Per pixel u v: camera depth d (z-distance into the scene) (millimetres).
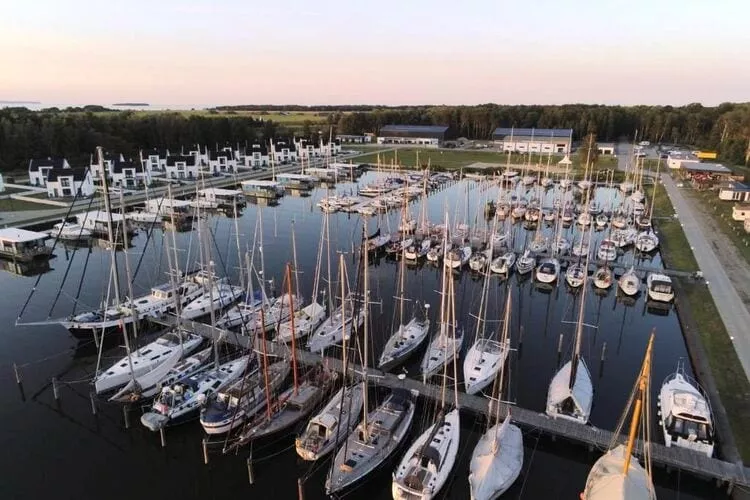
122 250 74750
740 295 53688
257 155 147125
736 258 66500
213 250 73750
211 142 164625
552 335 48000
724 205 95062
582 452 31375
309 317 47719
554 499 28031
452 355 40406
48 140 133500
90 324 44875
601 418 34812
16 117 153125
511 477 27906
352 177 132875
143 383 36938
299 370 39031
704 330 46344
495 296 58000
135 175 114438
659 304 54344
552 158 164750
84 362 42875
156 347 41500
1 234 70938
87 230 78250
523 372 40906
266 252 72938
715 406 34438
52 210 90562
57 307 53688
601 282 58906
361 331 46406
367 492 29125
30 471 30266
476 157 168000
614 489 23984
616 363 42656
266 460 31141
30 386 39062
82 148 139875
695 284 57688
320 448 29828
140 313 47500
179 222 86625
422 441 30203
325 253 72688
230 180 124000
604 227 85625
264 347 33469
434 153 179125
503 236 74875
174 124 161500
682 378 37594
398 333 43406
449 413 32938
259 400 34219
